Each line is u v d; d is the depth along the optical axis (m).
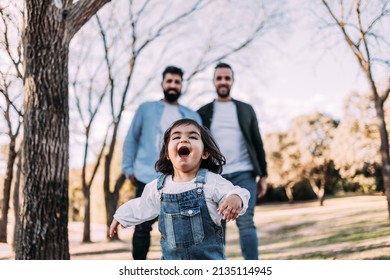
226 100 3.39
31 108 3.06
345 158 8.73
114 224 2.05
